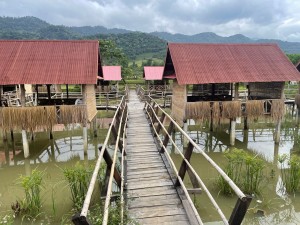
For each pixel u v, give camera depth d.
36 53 13.00
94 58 13.11
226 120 15.88
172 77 15.20
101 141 15.52
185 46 14.88
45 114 12.28
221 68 13.99
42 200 8.19
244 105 13.97
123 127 11.39
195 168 11.27
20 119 12.12
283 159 9.86
